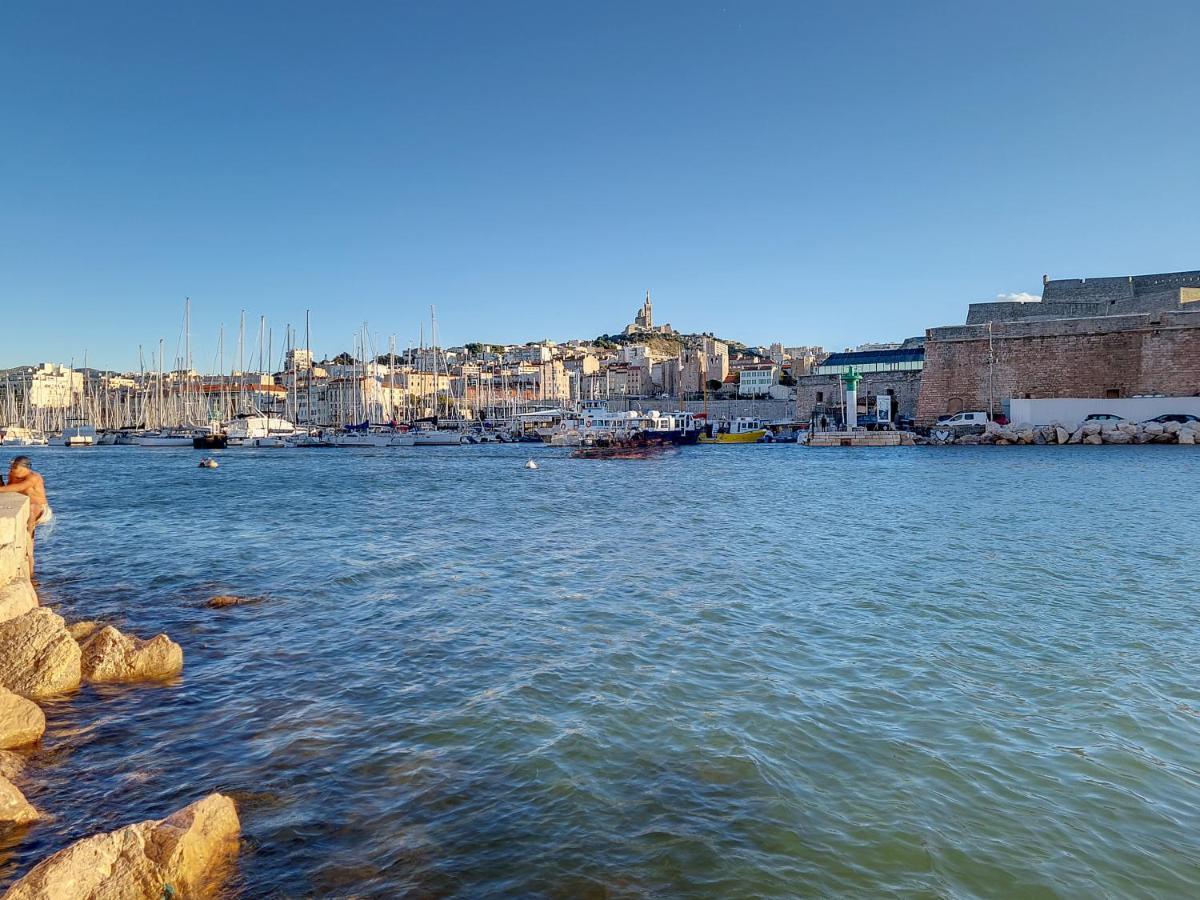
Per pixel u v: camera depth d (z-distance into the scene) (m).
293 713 8.11
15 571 11.45
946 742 7.27
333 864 5.28
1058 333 72.25
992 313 83.88
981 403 77.06
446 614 12.38
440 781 6.53
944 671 9.30
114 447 107.69
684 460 68.94
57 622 9.26
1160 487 31.69
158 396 112.56
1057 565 15.84
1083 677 9.02
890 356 106.25
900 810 6.03
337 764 6.86
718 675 9.23
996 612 12.11
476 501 33.84
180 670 9.58
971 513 25.19
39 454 89.69
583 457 77.19
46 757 7.01
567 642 10.69
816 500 31.53
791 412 126.12
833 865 5.29
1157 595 13.05
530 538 21.39
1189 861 5.36
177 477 52.41
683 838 5.63
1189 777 6.56
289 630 11.48
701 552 18.45
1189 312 64.81
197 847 5.14
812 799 6.21
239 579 15.52
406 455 86.50
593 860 5.35
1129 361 68.62
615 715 7.98
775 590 13.95
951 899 4.92
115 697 8.60
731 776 6.61
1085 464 46.31
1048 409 68.94
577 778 6.57
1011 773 6.64
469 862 5.33
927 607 12.51
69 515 28.11
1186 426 61.34
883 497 31.78
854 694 8.56
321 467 65.25
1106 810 6.03
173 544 20.56
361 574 15.95
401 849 5.49
